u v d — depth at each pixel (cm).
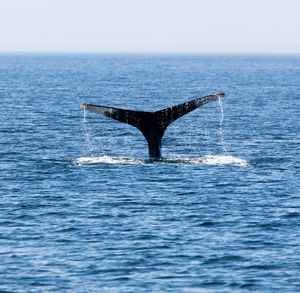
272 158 15112
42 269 7669
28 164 13962
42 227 9306
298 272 7556
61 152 16012
